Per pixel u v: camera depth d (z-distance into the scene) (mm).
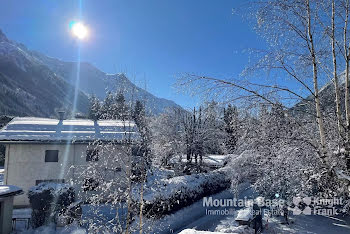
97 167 7328
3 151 32312
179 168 23922
